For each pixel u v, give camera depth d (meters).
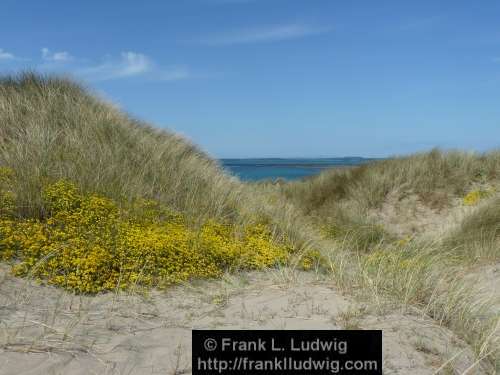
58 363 3.51
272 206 9.25
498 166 14.69
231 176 10.91
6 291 4.54
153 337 4.15
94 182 7.07
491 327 4.68
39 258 5.21
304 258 7.04
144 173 8.08
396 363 3.91
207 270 5.93
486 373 4.01
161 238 6.19
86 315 4.39
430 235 11.47
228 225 7.73
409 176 14.61
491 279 7.45
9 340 3.70
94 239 5.75
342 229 11.84
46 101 9.20
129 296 4.98
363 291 5.32
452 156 15.38
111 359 3.69
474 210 11.59
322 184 15.65
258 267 6.46
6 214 5.84
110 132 9.03
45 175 6.85
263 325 4.50
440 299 5.21
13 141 7.64
